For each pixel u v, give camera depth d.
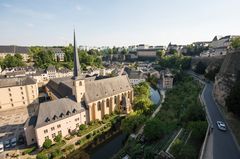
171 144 49.91
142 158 50.00
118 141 71.12
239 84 57.06
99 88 86.88
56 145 61.94
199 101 79.56
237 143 44.84
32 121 62.78
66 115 68.94
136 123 68.38
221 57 126.44
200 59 166.88
